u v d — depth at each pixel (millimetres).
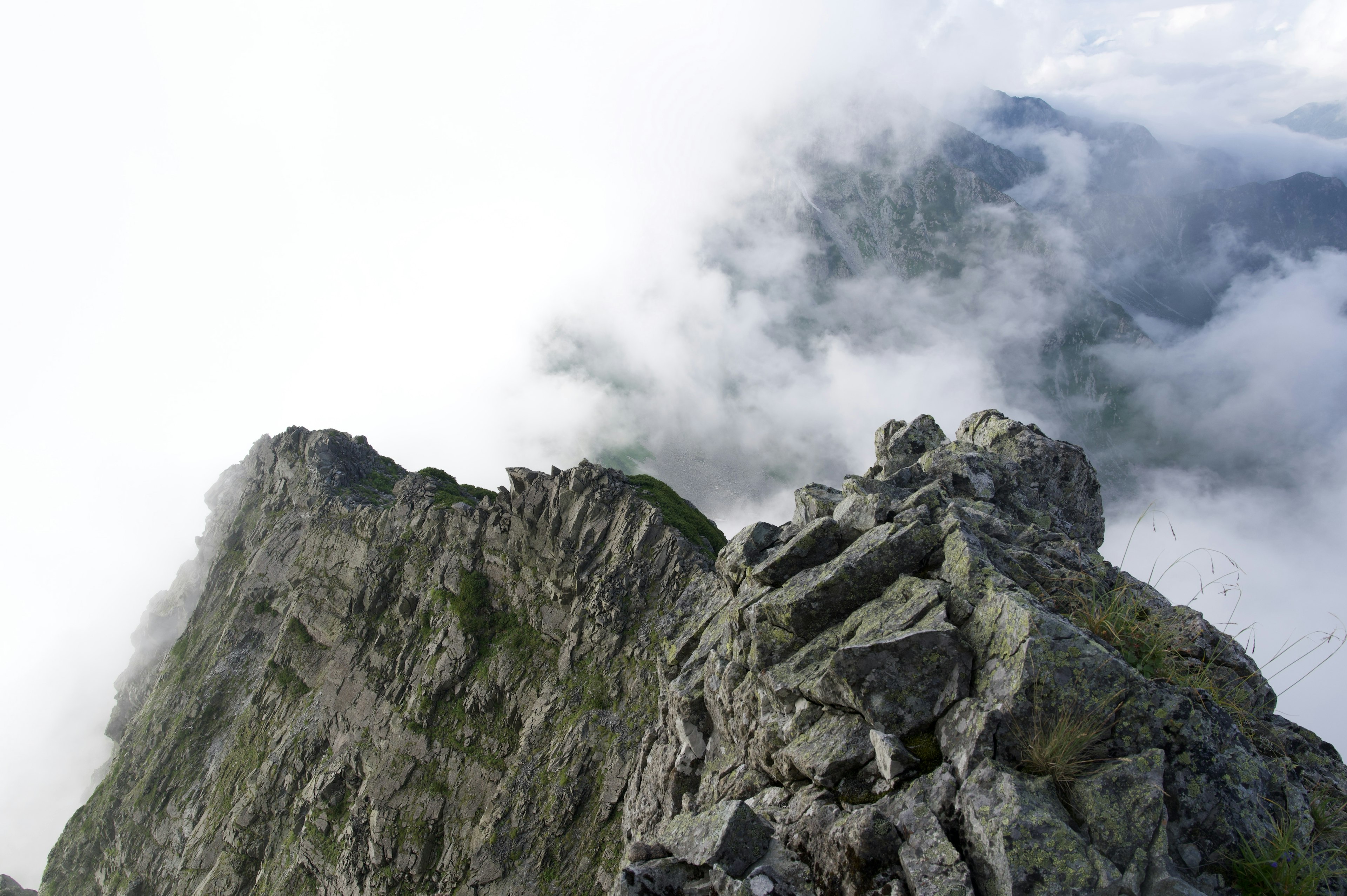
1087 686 9141
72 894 75312
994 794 8320
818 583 12906
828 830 9172
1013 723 9062
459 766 52094
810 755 10570
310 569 74250
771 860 9406
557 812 45438
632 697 48125
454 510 64438
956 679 10023
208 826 63875
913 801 8891
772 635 13422
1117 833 7906
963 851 8219
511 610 57312
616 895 9188
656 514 53844
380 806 52812
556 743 48219
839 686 10805
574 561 54344
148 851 69500
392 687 59094
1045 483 19688
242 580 84688
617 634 50750
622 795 44625
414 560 64812
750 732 13398
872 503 14469
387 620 64125
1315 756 10148
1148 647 10805
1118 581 12719
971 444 19531
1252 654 11281
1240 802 8594
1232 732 9312
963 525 12727
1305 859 7938
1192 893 7348
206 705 74500
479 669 55406
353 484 85188
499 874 44531
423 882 48812
